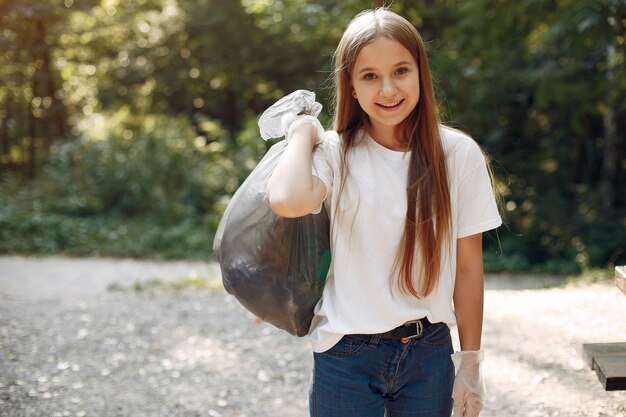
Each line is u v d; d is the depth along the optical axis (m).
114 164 12.20
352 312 1.69
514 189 12.20
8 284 7.59
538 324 4.80
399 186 1.66
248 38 16.14
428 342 1.73
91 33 15.55
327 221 1.72
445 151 1.70
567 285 6.08
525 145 13.15
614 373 2.15
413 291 1.68
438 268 1.66
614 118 11.52
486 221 1.72
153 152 12.61
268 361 4.50
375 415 1.75
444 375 1.76
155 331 5.29
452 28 10.56
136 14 17.12
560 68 10.80
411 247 1.64
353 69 1.67
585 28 7.21
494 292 5.96
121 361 4.51
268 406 3.74
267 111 1.82
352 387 1.71
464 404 1.78
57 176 12.20
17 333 5.11
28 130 14.87
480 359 1.76
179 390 3.98
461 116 12.11
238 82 16.88
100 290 7.29
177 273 8.84
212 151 13.62
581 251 10.45
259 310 1.81
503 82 12.13
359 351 1.70
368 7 9.70
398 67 1.63
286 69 16.06
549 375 3.83
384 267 1.68
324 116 8.49
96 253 10.02
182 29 16.80
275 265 1.72
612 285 5.88
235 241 1.77
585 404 3.39
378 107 1.64
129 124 14.41
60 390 3.91
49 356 4.56
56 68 14.89
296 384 4.08
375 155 1.69
